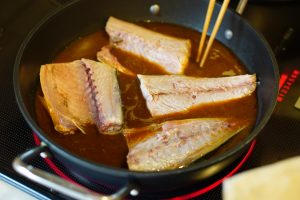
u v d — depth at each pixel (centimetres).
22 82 50
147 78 54
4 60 61
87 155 48
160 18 63
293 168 29
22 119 54
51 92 52
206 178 47
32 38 53
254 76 54
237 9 59
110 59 58
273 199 28
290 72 60
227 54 59
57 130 50
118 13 62
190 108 53
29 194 48
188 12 61
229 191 29
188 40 60
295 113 56
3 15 65
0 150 51
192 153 47
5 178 49
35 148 44
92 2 59
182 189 48
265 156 52
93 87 53
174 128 49
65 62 58
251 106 53
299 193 28
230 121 51
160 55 58
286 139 53
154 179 41
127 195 44
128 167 46
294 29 65
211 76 57
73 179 49
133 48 59
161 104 52
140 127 51
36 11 66
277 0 69
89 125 51
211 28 61
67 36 59
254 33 55
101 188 48
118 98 53
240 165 50
